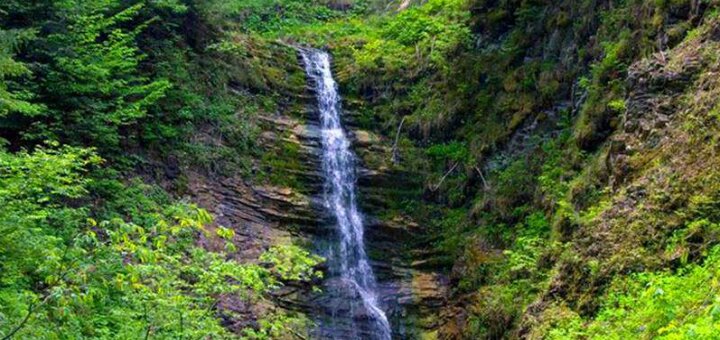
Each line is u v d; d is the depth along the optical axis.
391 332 14.97
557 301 10.70
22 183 9.78
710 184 9.28
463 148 17.36
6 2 12.32
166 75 15.92
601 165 12.19
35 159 9.94
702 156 9.69
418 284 15.52
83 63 13.11
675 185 9.75
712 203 9.09
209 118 16.64
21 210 9.71
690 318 7.33
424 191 17.30
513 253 13.24
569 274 10.79
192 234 13.06
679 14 12.64
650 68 11.91
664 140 10.77
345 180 17.47
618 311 9.00
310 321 14.23
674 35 12.35
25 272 9.20
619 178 11.27
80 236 6.54
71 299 6.40
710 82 10.48
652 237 9.55
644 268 9.36
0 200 9.16
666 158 10.41
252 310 13.29
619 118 12.84
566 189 13.32
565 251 11.46
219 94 17.45
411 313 15.09
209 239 14.07
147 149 14.96
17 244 8.88
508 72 17.41
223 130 16.70
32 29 11.69
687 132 10.26
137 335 8.09
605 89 13.43
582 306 10.08
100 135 13.31
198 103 16.55
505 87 17.20
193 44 17.67
